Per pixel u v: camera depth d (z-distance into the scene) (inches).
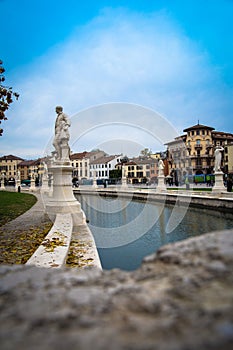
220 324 54.5
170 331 54.6
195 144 2379.4
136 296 68.5
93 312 63.7
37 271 95.3
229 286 66.9
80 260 229.6
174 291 68.1
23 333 57.9
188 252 86.4
